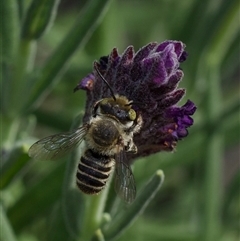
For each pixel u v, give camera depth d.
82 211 0.18
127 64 0.17
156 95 0.17
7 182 0.20
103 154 0.18
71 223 0.19
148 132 0.18
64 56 0.20
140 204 0.18
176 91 0.17
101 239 0.18
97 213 0.18
